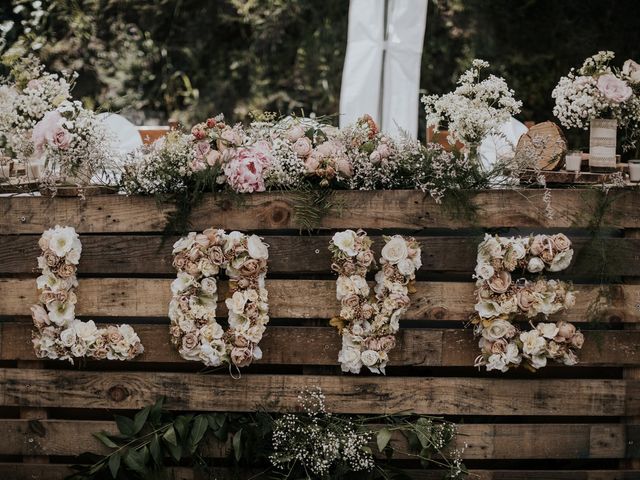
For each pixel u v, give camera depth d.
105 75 8.41
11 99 3.09
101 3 8.35
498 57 8.35
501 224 2.96
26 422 3.03
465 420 3.07
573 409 3.01
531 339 2.92
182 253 2.93
